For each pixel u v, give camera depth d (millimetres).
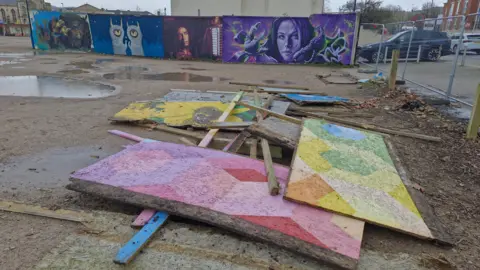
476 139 5484
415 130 5996
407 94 9000
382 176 3551
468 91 9445
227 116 6078
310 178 3301
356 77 13188
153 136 5246
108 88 9516
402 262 2533
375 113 7258
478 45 14414
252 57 18531
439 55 15266
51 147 4719
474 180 4012
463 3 37781
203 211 2791
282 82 11727
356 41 17250
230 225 2645
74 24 20719
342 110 7324
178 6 32500
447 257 2625
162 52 19531
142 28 19406
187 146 4199
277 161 4430
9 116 6180
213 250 2539
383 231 2906
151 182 3225
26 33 58219
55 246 2564
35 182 3668
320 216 2811
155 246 2561
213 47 18766
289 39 18062
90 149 4684
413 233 2758
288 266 2400
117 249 2525
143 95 8531
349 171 3547
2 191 3441
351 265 2334
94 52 21031
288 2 31625
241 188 3176
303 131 4547
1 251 2494
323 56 18094
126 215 2967
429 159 4645
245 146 4652
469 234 2938
